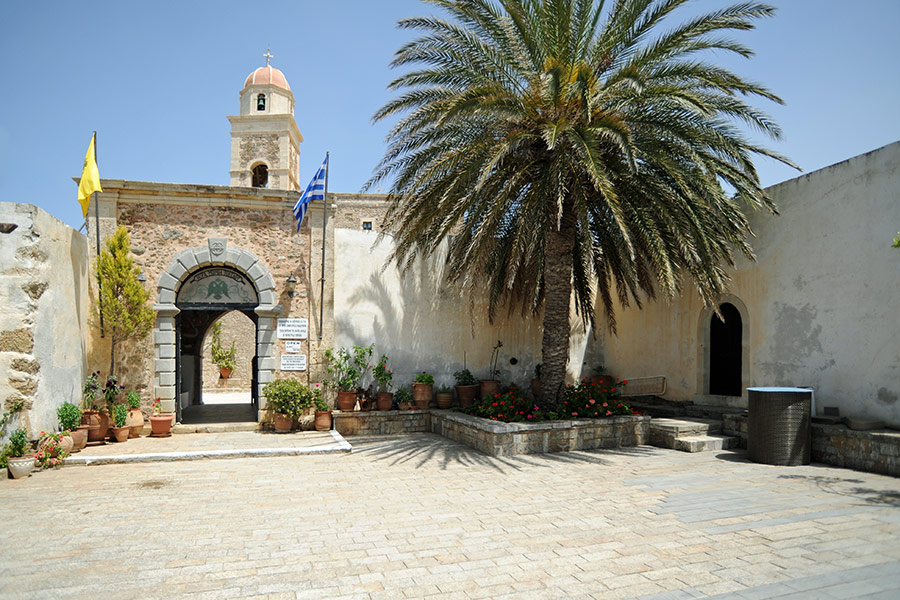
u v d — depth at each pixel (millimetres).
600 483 7449
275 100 32219
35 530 5574
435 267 12984
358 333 12312
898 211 8312
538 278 10688
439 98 10047
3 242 8531
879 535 5199
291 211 12164
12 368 8406
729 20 8820
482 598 4012
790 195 10078
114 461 8898
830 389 9266
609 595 4035
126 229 11273
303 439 10750
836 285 9227
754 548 4930
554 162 9391
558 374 10594
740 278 11008
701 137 8938
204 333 18594
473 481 7641
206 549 5039
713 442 9773
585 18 9367
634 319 13586
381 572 4496
